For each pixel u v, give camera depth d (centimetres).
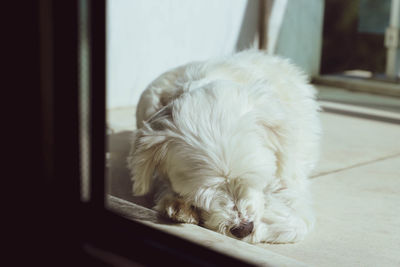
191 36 154
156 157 64
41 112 44
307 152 76
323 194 81
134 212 66
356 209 75
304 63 185
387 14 193
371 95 168
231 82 69
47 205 46
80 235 45
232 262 45
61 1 42
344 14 194
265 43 173
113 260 42
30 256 45
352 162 98
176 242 45
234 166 60
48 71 43
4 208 47
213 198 60
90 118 44
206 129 62
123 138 109
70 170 45
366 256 61
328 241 65
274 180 70
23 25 43
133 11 140
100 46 42
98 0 41
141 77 146
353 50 199
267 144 65
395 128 125
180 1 149
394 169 94
